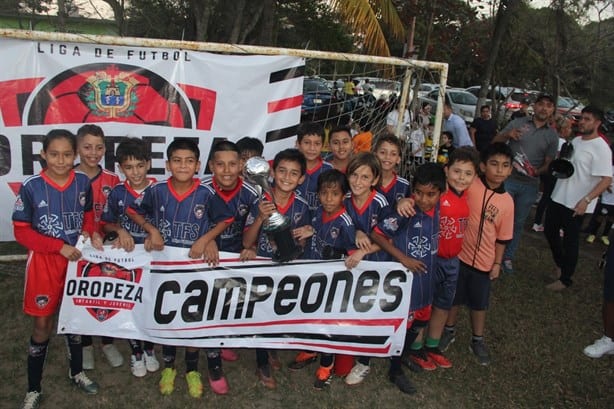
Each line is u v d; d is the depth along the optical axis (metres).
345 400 3.21
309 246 3.24
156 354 3.59
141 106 4.16
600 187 4.61
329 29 17.88
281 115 4.42
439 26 9.17
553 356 3.84
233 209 3.10
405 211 3.00
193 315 3.03
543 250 6.32
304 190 3.61
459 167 3.22
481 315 3.67
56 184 2.83
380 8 7.16
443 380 3.47
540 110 5.01
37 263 2.79
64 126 4.05
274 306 3.08
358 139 4.98
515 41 11.57
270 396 3.20
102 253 2.93
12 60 3.87
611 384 3.53
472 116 16.11
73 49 3.96
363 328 3.14
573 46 11.62
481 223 3.50
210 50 4.11
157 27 13.74
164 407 3.04
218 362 3.17
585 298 4.93
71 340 3.02
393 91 5.69
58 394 3.09
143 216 3.05
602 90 13.20
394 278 3.11
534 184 5.18
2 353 3.45
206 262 2.99
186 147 2.84
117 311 3.00
